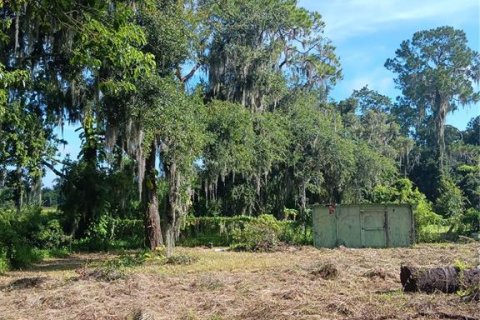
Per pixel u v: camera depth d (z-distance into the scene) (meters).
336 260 17.89
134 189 27.22
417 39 59.19
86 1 9.37
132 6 16.17
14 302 10.64
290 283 12.09
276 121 32.50
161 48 17.81
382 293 10.24
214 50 29.59
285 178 35.66
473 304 8.38
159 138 19.41
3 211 22.33
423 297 9.27
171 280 13.22
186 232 30.12
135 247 28.88
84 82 18.52
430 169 52.00
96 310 9.22
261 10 31.03
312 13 36.16
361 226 26.50
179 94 18.31
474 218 28.45
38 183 23.20
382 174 41.03
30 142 20.20
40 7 9.49
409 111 58.97
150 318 8.33
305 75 37.88
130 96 17.20
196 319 8.34
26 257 18.97
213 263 18.06
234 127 28.11
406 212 26.27
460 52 56.31
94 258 22.55
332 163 35.84
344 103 53.25
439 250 21.33
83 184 26.11
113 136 18.39
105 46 10.05
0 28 12.61
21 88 18.06
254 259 19.69
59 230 24.72
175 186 20.70
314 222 27.14
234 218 29.86
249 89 31.11
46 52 17.64
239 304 9.49
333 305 8.56
